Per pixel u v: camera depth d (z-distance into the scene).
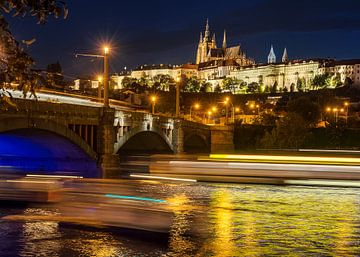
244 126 187.25
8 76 10.98
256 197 46.25
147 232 27.56
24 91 11.22
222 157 55.72
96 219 28.75
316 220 37.44
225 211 39.88
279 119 191.12
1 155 62.31
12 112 43.78
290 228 34.62
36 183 31.97
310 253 28.31
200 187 50.78
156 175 53.69
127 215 28.05
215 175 51.41
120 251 26.39
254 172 50.88
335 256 27.73
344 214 39.62
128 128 71.31
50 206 31.05
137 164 58.97
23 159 62.41
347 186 48.12
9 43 10.78
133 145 94.31
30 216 30.58
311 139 180.88
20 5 10.65
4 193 32.31
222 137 147.88
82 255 25.64
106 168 61.94
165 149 97.19
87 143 60.91
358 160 48.81
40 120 48.31
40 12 10.79
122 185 37.12
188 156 60.75
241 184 51.03
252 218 37.31
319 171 49.09
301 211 40.50
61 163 61.25
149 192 43.00
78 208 29.66
